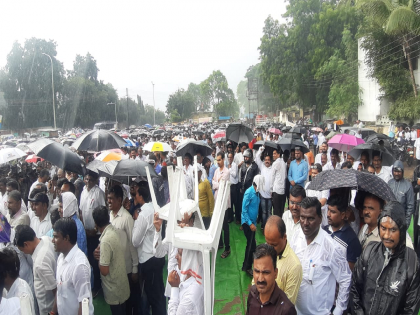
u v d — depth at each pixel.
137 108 76.81
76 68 53.72
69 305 3.36
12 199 5.00
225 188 2.86
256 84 77.06
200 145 8.17
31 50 42.16
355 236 3.43
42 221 4.82
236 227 8.54
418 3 19.91
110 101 58.25
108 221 4.10
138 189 4.53
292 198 3.75
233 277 5.98
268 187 7.44
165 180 6.57
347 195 3.46
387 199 3.23
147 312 4.58
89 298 3.35
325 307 3.02
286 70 40.44
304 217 3.03
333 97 34.47
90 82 50.09
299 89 40.62
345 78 33.84
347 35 33.81
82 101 48.44
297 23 39.75
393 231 2.56
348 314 3.23
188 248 2.71
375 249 2.80
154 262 4.34
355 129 16.88
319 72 35.56
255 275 2.44
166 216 3.31
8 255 3.08
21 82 42.00
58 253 3.94
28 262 4.18
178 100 92.12
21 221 4.92
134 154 11.09
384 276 2.67
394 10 19.11
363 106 32.81
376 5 20.89
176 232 2.86
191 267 2.84
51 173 8.88
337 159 7.76
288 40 40.47
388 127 26.77
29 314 2.28
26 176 8.16
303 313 3.05
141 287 4.57
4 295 3.10
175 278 3.06
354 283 2.91
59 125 45.69
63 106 45.72
